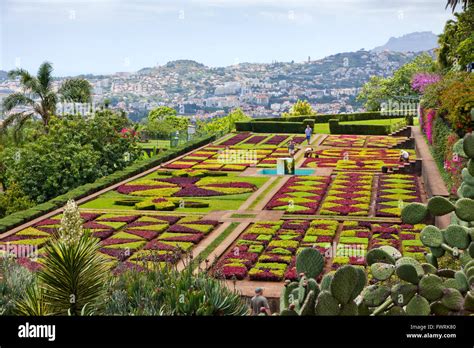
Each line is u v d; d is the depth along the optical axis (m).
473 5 59.31
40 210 45.09
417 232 37.50
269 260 33.09
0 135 63.56
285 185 55.25
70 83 64.38
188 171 61.97
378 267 9.60
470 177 13.05
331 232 39.00
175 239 37.97
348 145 79.19
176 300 15.30
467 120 40.97
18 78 63.47
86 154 56.44
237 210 46.50
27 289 14.87
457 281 9.57
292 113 109.75
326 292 8.26
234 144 81.62
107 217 44.03
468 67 59.97
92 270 14.49
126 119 70.00
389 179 56.16
